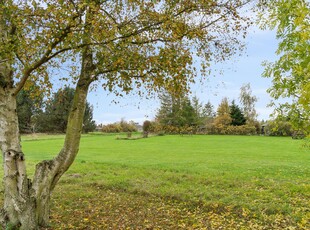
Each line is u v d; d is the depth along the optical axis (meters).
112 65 7.59
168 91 8.34
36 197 7.66
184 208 10.14
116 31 7.00
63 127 71.31
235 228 8.20
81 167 18.03
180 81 7.73
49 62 9.67
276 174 15.02
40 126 70.94
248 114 76.94
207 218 9.08
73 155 8.13
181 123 63.00
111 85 8.23
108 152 28.45
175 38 7.38
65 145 8.12
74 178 14.91
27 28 7.42
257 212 9.18
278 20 5.45
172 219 9.04
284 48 5.40
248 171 16.00
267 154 25.88
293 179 13.69
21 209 7.41
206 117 74.75
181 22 7.59
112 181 13.89
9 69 7.65
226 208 9.69
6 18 7.24
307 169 16.55
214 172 15.73
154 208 10.15
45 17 6.74
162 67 7.40
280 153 26.66
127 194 12.10
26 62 7.40
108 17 7.36
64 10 6.49
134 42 7.54
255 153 26.77
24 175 7.63
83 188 13.08
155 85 8.05
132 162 20.52
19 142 7.76
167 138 50.75
